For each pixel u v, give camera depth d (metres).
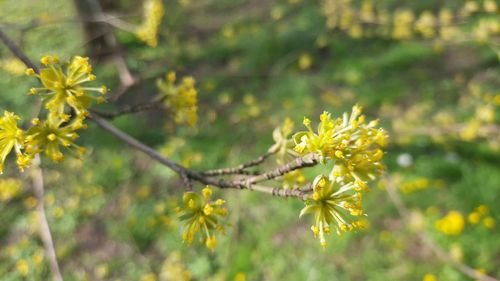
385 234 0.32
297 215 0.34
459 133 0.37
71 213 0.36
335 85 0.47
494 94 0.41
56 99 0.12
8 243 0.34
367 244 0.32
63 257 0.34
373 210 0.33
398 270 0.30
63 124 0.14
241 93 0.48
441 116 0.38
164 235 0.34
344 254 0.31
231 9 0.64
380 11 0.56
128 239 0.35
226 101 0.45
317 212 0.12
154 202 0.37
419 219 0.31
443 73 0.46
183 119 0.17
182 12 0.58
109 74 0.40
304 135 0.11
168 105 0.17
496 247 0.30
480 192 0.33
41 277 0.32
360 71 0.48
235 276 0.31
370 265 0.31
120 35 0.44
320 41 0.51
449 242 0.30
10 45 0.15
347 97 0.44
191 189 0.14
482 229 0.31
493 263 0.29
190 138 0.42
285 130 0.14
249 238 0.33
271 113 0.44
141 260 0.33
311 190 0.12
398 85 0.45
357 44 0.52
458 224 0.31
